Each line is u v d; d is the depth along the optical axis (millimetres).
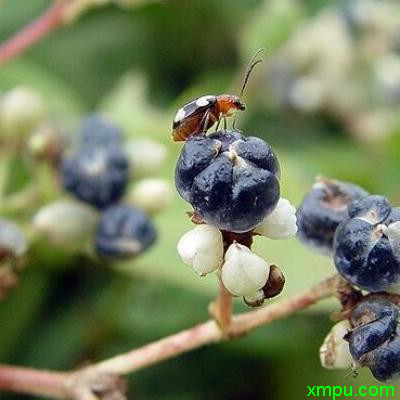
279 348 142
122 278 144
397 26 164
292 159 153
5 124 136
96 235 129
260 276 102
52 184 134
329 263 129
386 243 102
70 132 138
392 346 102
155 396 142
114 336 144
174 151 144
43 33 140
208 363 143
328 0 178
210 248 102
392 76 162
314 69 162
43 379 120
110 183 130
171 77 167
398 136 154
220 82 161
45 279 145
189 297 144
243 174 100
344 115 161
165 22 168
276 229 103
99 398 117
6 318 143
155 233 130
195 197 100
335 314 106
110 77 166
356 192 112
